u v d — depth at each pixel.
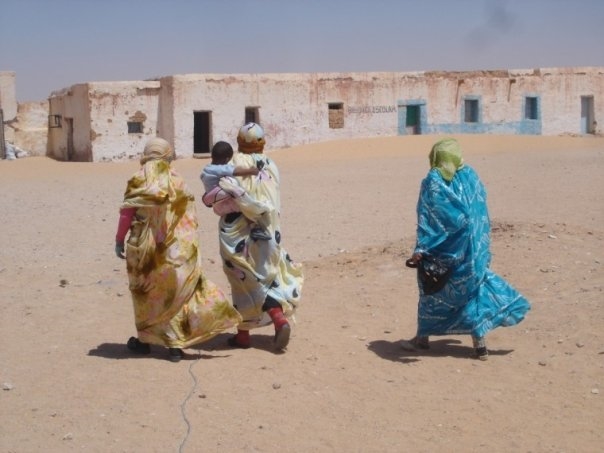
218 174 7.59
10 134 44.06
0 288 10.70
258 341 8.18
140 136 39.00
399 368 7.15
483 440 5.56
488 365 7.18
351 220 16.72
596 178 23.98
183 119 38.53
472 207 7.23
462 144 39.84
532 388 6.54
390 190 22.44
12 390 6.55
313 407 6.19
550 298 9.04
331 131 42.41
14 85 43.97
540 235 11.76
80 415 5.98
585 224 15.03
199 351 7.73
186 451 5.36
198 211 19.12
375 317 8.98
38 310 9.46
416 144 39.69
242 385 6.66
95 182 28.00
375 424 5.86
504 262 10.52
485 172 26.94
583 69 49.81
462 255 7.22
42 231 16.06
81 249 13.84
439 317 7.43
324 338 8.20
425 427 5.80
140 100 38.91
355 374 6.98
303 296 9.97
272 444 5.49
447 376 6.90
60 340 8.17
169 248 7.19
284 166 33.03
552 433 5.65
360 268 11.16
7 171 34.62
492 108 47.06
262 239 7.58
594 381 6.62
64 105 42.00
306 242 14.11
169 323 7.26
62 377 6.87
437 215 7.17
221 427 5.77
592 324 7.98
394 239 14.07
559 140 43.00
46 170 34.66
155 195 7.08
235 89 39.66
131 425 5.79
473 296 7.33
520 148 39.12
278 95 40.72
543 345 7.63
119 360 7.38
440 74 45.19
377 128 43.66
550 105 49.00
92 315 9.25
